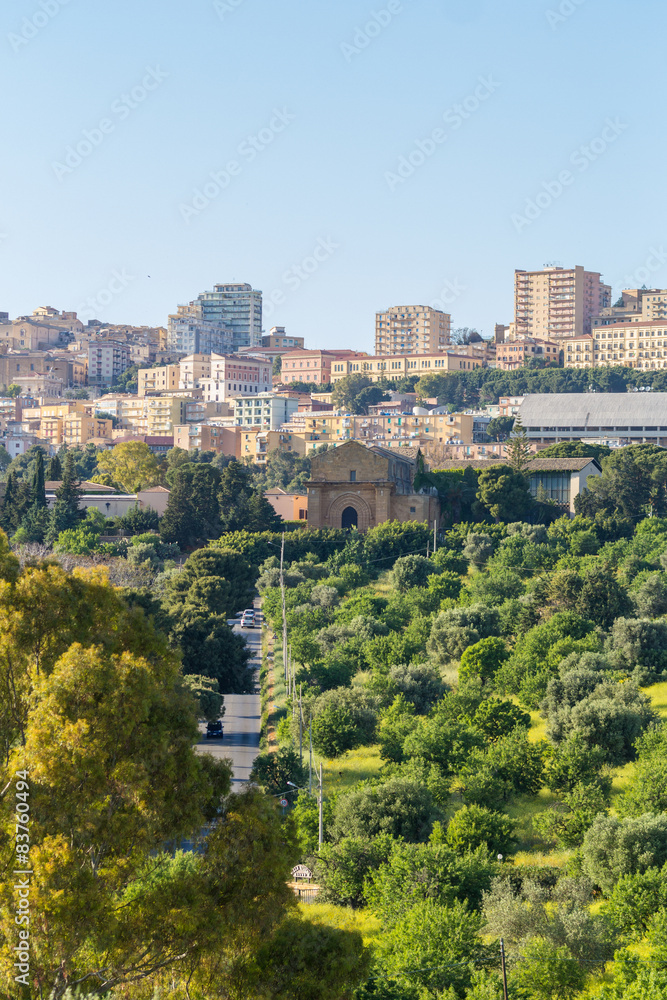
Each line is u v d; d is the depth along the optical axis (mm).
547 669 92875
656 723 78188
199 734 38562
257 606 150375
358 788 70812
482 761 73500
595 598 112062
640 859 53656
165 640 42219
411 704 89000
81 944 33406
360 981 39500
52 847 32219
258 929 35969
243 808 37812
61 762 33406
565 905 51156
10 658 37438
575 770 70812
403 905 52844
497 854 60812
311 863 61344
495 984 43156
